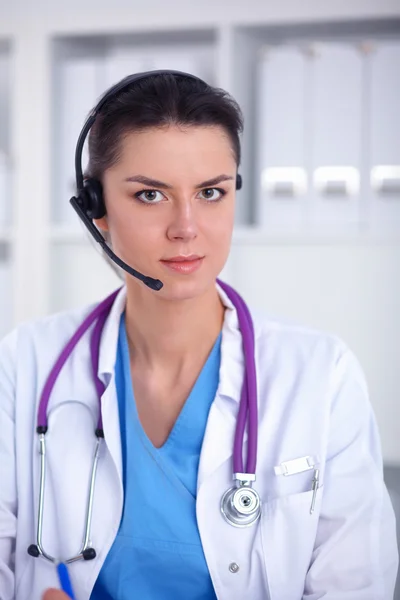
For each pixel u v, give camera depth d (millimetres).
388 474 2205
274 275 2129
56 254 2252
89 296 2238
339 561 960
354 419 1039
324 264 2098
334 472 1010
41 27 2170
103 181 979
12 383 1121
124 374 1088
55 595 910
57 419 1063
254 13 2057
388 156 1979
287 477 998
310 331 1119
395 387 2076
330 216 2023
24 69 2188
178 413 1058
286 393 1050
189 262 934
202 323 1055
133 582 993
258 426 1025
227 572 971
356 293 2086
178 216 917
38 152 2189
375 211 1998
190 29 2111
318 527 1004
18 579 1040
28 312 2219
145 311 1037
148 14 2109
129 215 935
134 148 911
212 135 915
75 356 1112
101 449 1035
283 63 2020
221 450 1011
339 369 1066
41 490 1031
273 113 2037
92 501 1011
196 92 931
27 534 1050
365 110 1983
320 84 2002
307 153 2023
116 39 2230
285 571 969
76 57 2320
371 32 2193
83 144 998
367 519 978
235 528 978
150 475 1019
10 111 2391
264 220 2066
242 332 1088
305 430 1020
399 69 1956
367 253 2074
